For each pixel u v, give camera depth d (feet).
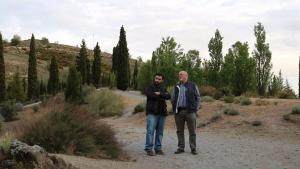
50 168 27.02
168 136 60.54
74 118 40.57
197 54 159.74
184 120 43.29
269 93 117.08
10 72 395.75
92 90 147.23
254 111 73.97
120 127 78.38
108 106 115.24
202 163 37.47
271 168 35.29
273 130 60.85
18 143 28.25
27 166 26.43
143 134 61.62
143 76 189.47
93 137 40.16
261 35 118.73
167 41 167.53
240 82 115.96
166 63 166.20
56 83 231.09
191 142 42.75
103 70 461.37
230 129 65.26
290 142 52.90
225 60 125.29
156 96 42.37
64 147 38.04
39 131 38.58
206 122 71.20
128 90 227.81
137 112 100.48
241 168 35.27
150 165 36.04
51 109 41.70
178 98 43.06
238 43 119.65
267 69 118.42
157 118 42.52
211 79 137.49
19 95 223.92
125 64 228.84
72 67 142.41
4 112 125.49
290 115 65.82
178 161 38.47
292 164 37.11
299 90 122.42
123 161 37.99
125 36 229.86
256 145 49.60
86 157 37.58
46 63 454.40
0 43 185.16
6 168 26.50
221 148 46.93
